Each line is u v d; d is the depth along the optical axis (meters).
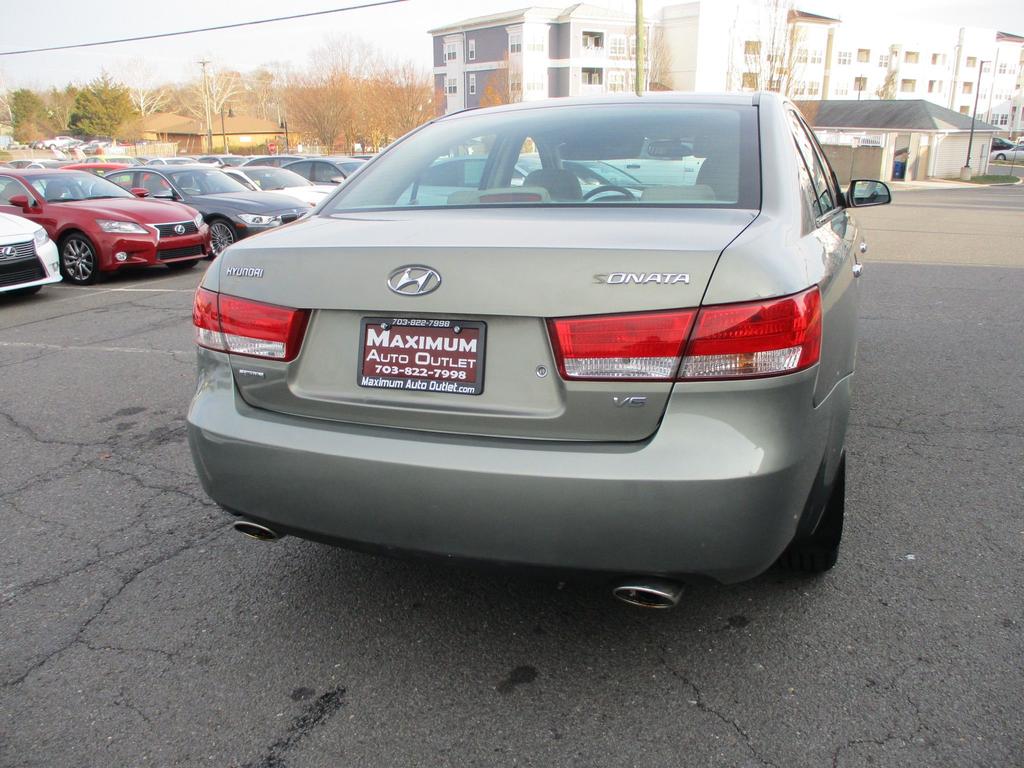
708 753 2.09
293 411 2.30
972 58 85.12
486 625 2.67
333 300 2.20
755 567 2.03
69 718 2.26
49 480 3.90
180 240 10.70
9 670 2.47
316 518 2.25
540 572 2.08
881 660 2.43
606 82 70.75
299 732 2.20
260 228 12.51
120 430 4.61
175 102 101.62
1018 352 5.97
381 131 62.00
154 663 2.50
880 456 3.99
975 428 4.37
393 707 2.29
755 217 2.31
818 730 2.16
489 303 2.03
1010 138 86.69
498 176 2.82
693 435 1.94
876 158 44.97
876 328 6.84
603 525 1.97
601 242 2.04
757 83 53.28
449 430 2.12
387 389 2.18
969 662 2.41
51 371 5.91
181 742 2.17
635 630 2.62
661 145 2.79
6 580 2.99
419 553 2.16
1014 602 2.71
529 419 2.04
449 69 77.06
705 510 1.93
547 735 2.17
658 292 1.93
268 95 102.25
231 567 3.07
